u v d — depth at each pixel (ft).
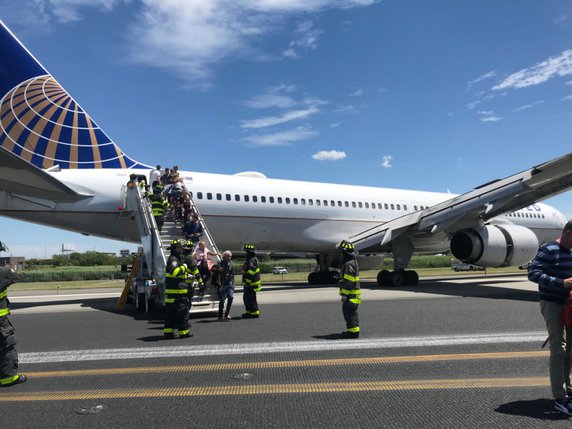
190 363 21.65
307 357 22.38
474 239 59.21
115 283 126.31
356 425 13.64
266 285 75.97
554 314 14.73
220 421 14.15
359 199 72.38
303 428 13.47
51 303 55.62
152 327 33.50
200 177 60.08
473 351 22.93
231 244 63.36
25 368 21.29
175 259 29.14
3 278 18.54
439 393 16.55
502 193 53.57
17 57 50.14
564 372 15.14
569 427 13.32
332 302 46.26
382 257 80.64
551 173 50.16
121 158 58.44
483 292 53.98
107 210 53.31
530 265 15.35
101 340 28.19
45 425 14.05
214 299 39.01
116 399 16.46
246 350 24.21
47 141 52.49
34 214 50.24
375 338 26.71
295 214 65.46
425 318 33.81
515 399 15.79
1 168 41.29
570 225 14.79
